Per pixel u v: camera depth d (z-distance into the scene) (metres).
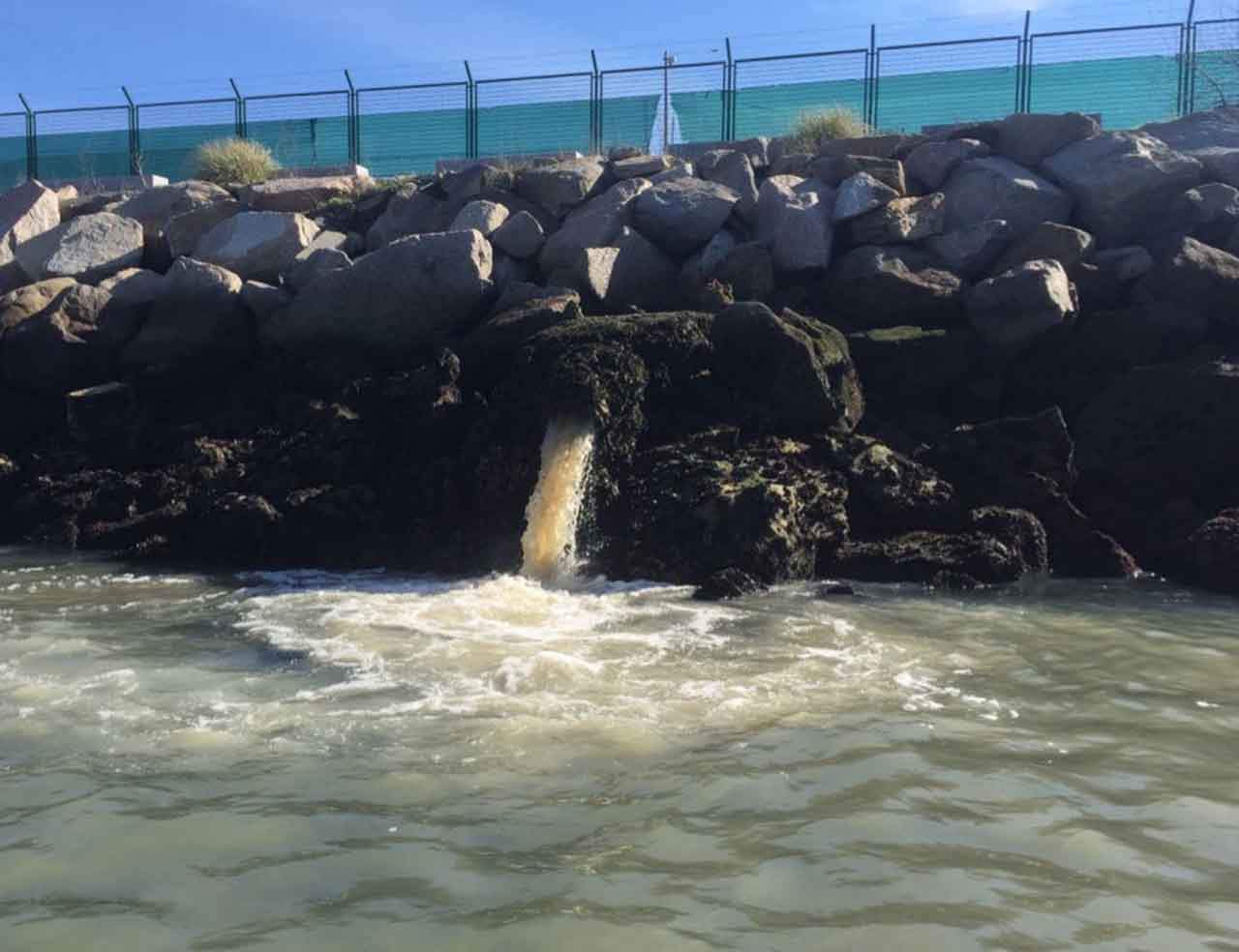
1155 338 12.01
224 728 6.02
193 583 10.27
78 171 25.69
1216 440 11.14
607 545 10.65
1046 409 11.51
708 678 6.96
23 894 4.23
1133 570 10.63
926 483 11.05
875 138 15.63
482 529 11.16
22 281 16.67
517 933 3.96
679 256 14.42
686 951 3.83
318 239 15.79
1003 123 15.13
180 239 16.58
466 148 23.02
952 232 13.59
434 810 4.97
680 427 11.40
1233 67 18.73
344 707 6.37
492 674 7.03
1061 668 7.34
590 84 22.20
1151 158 13.88
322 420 12.55
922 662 7.42
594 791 5.17
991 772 5.41
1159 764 5.55
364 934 3.96
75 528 12.39
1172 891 4.26
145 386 13.74
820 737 5.88
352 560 11.26
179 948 3.87
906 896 4.21
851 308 13.19
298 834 4.73
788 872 4.40
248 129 24.48
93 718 6.18
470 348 12.64
